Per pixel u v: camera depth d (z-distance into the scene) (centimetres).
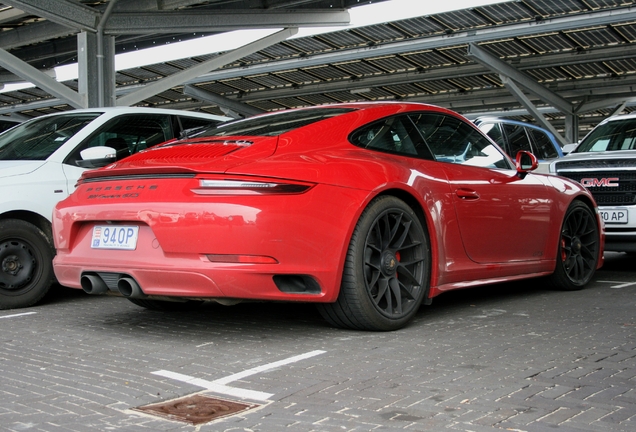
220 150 344
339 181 333
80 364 297
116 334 362
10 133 543
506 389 252
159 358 307
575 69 1916
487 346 321
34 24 1606
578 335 345
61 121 531
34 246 464
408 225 362
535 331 355
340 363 292
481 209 409
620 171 585
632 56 1684
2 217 465
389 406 233
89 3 1333
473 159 426
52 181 476
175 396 249
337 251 329
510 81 1881
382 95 2308
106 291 353
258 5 1470
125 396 249
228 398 246
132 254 333
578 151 710
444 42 1675
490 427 212
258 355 309
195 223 312
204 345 332
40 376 278
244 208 308
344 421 218
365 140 371
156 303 429
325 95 2336
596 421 217
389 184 350
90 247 353
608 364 288
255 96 2359
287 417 223
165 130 552
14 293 455
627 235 580
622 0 1430
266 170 318
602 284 537
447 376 270
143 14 1320
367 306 341
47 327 385
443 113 427
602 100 2180
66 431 212
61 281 371
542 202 463
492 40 1631
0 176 461
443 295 480
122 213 333
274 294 317
